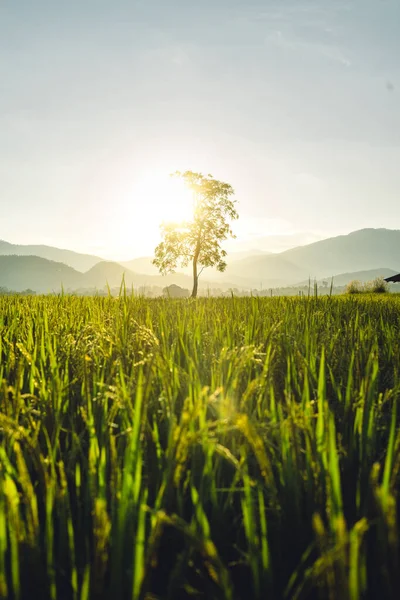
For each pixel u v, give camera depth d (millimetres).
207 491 1984
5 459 1934
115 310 5574
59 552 1735
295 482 1925
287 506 1900
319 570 1304
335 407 3033
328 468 1736
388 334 5031
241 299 10539
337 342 4680
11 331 4980
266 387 2924
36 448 1901
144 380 2922
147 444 2207
